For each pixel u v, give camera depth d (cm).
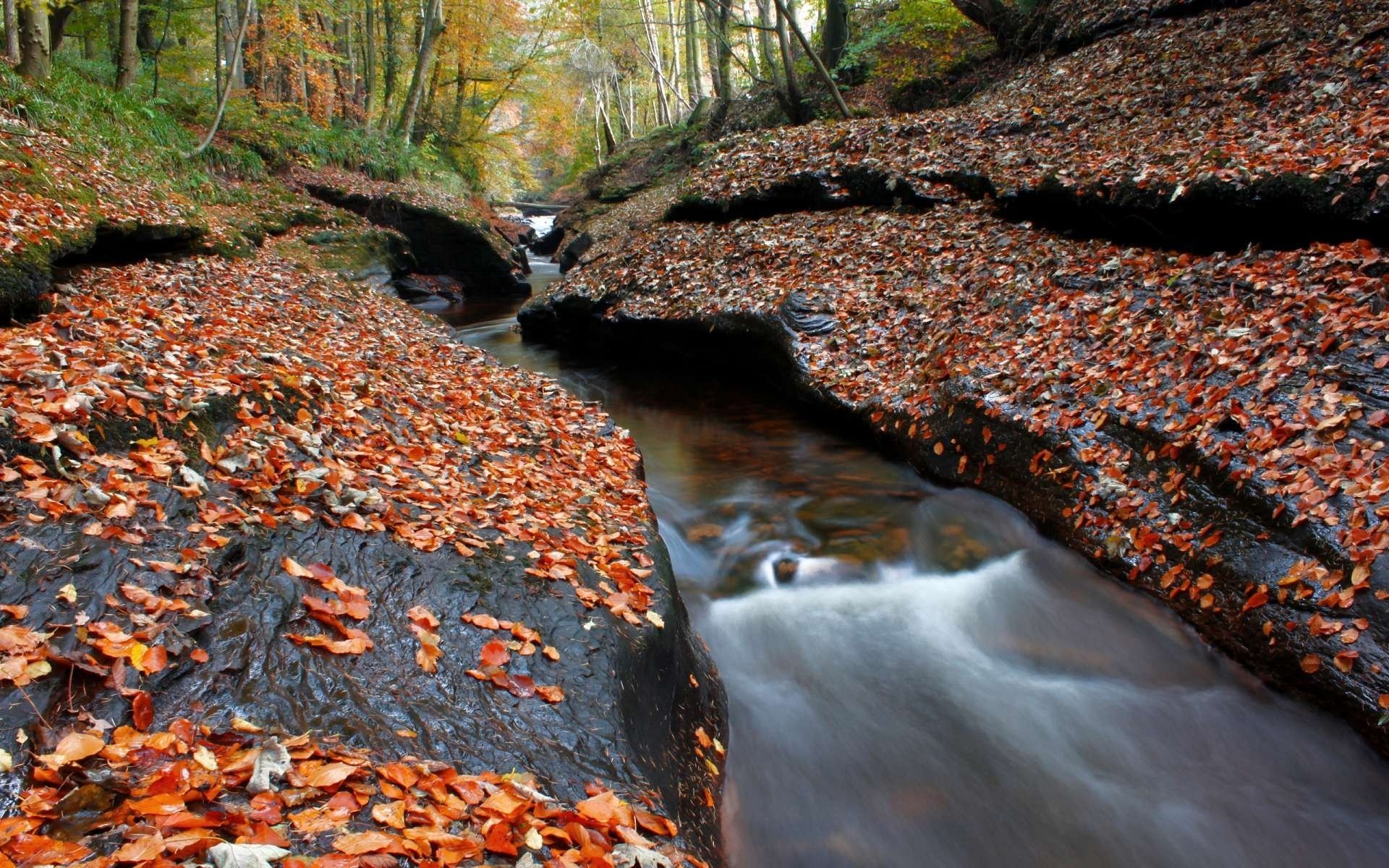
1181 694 445
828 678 466
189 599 277
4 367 369
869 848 348
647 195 2598
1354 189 598
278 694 252
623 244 1555
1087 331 674
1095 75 1244
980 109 1320
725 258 1194
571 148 4775
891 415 768
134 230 866
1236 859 350
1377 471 427
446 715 270
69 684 226
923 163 1160
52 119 1094
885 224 1101
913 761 400
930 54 1911
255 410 433
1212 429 510
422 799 224
